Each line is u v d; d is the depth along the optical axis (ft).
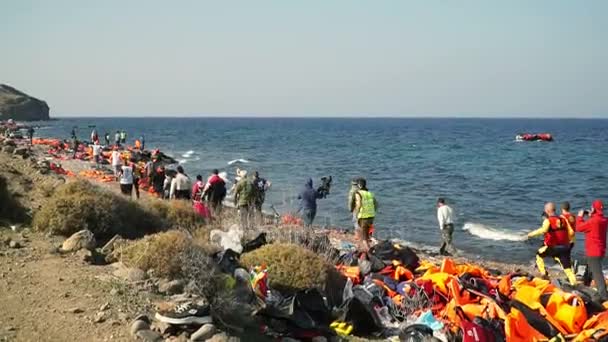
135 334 19.11
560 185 119.34
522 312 24.41
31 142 137.28
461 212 85.05
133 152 123.54
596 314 25.30
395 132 445.78
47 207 31.91
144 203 39.73
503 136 368.48
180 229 35.65
